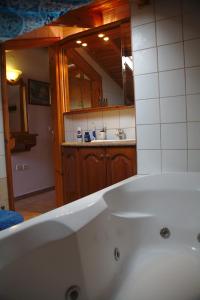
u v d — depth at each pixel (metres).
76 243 1.08
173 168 1.91
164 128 1.92
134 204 1.70
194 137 1.83
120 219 1.50
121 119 2.53
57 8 1.58
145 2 1.89
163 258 1.53
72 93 2.94
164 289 1.26
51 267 1.00
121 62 2.54
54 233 1.03
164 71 1.89
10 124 3.57
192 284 1.28
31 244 0.96
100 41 2.68
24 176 3.76
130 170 2.14
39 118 4.07
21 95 3.74
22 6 1.55
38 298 0.96
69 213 1.13
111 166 2.24
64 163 2.69
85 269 1.11
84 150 2.42
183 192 1.71
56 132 2.80
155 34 1.90
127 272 1.41
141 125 2.00
